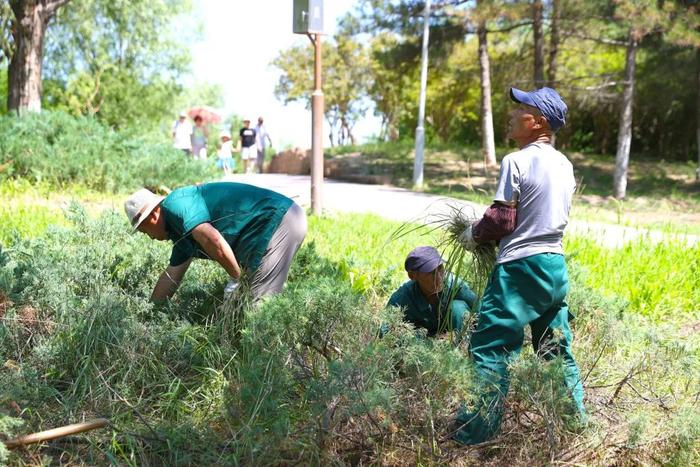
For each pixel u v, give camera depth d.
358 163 26.25
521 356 4.34
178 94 36.62
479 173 24.73
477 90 34.22
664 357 4.51
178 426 3.94
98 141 14.35
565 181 3.99
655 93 27.28
